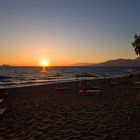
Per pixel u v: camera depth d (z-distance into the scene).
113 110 10.24
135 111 9.87
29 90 20.97
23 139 6.12
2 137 6.35
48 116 9.23
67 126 7.46
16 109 10.99
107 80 34.34
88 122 7.97
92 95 16.28
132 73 45.19
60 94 17.39
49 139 6.08
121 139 5.95
